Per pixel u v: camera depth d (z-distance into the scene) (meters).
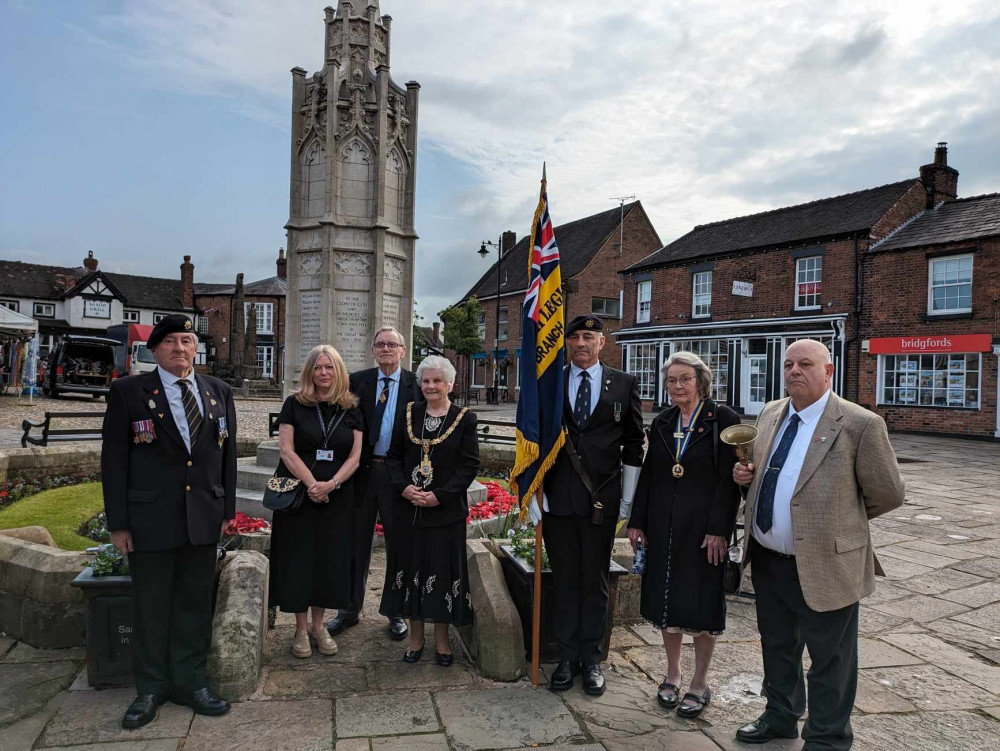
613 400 3.62
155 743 2.87
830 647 2.83
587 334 3.66
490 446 10.16
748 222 24.23
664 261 24.70
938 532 7.34
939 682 3.71
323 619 3.94
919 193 19.88
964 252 16.80
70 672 3.49
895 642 4.28
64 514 6.45
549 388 3.59
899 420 18.20
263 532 5.45
